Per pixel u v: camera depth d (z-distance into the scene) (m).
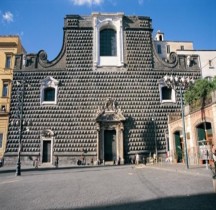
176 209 8.73
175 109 40.41
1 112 43.28
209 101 25.00
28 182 18.17
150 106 40.19
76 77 40.91
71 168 31.67
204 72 46.78
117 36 43.09
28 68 41.31
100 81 40.81
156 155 37.19
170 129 36.88
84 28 43.00
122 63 41.62
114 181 16.52
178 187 12.80
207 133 25.80
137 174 19.97
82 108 39.47
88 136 38.09
